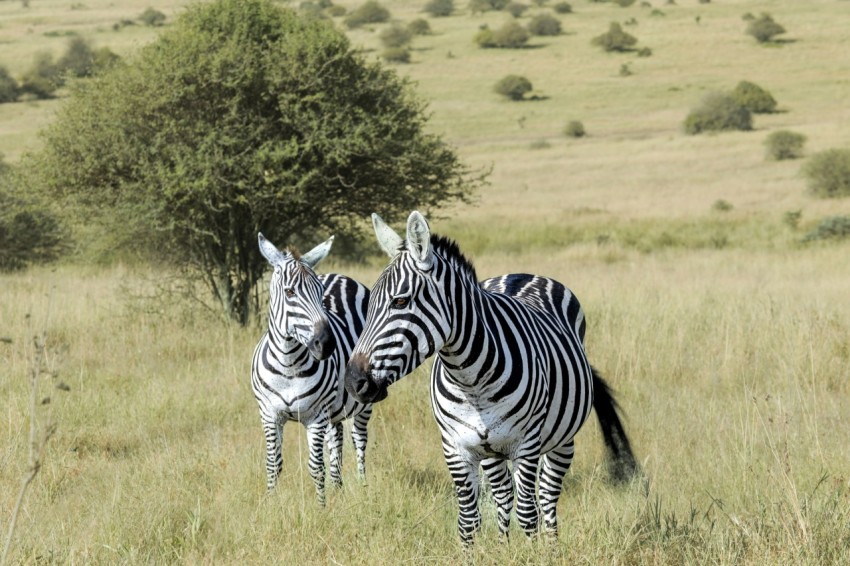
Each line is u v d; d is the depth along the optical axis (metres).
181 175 18.69
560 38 169.62
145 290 23.47
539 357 7.50
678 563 7.40
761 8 185.00
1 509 9.16
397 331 6.55
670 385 14.20
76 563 7.65
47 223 32.78
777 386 13.80
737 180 62.25
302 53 19.91
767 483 9.12
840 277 26.16
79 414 12.73
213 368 15.72
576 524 8.10
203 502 9.56
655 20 181.38
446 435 7.42
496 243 41.94
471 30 186.12
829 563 7.08
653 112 106.12
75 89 20.31
